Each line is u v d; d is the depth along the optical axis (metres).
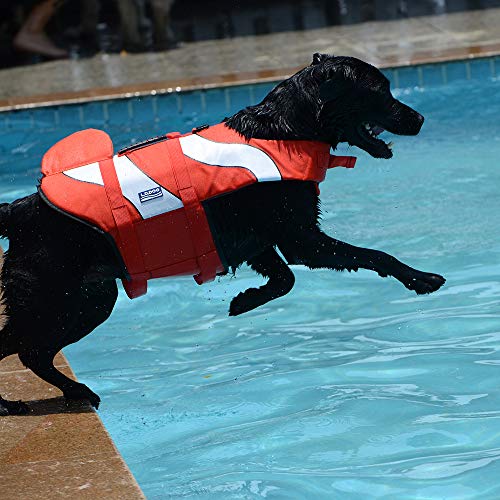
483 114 14.24
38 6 18.89
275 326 8.51
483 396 6.71
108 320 8.97
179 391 7.33
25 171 13.36
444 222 10.35
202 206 6.21
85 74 16.97
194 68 16.66
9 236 6.26
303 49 17.31
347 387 7.04
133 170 6.23
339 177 12.23
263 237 6.44
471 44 16.41
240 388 7.24
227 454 6.17
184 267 6.39
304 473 5.81
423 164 12.35
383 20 19.06
